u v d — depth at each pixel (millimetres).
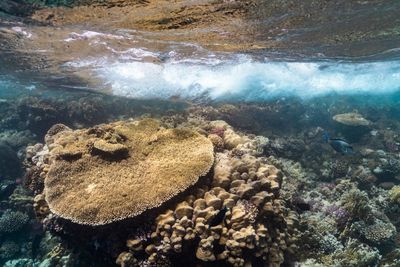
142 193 1388
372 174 2941
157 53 2975
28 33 2484
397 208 2434
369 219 2109
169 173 1467
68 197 1448
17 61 3230
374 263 1782
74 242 1508
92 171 1557
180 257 1286
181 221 1261
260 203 1396
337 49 3305
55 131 2193
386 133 4059
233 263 1221
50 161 1731
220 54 3158
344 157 3311
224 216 1313
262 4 2135
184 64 3371
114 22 2273
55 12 2123
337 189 2568
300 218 1895
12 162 3334
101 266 1464
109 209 1345
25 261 2486
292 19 2385
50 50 2881
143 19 2240
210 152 1599
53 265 1991
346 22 2521
